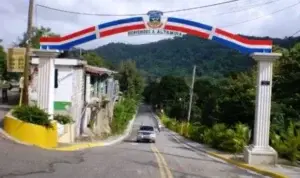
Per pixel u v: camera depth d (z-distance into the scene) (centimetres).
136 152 2208
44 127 1945
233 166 1836
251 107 3366
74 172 1234
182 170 1498
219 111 3797
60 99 3070
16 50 2844
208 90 10262
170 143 4181
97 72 3844
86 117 3862
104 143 3075
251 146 1892
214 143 3128
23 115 1923
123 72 12812
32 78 2941
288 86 3016
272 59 1845
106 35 2002
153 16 1981
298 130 2120
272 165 1806
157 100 14550
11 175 1101
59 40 2011
